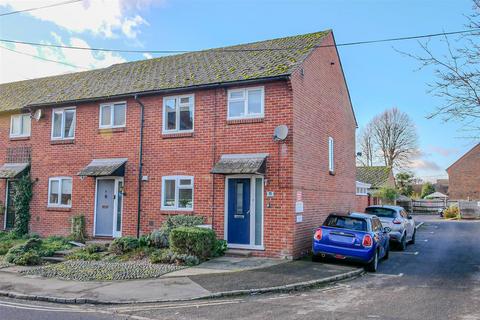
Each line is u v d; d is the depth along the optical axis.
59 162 17.50
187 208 14.62
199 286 9.26
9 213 18.70
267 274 10.46
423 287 9.62
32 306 8.01
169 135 15.21
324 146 16.55
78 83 19.48
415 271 11.72
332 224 12.15
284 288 9.16
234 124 14.09
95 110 16.92
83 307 7.96
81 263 11.96
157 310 7.65
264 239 13.17
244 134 13.88
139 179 15.60
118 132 16.28
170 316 7.21
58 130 17.81
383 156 59.75
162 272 10.70
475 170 54.00
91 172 15.69
